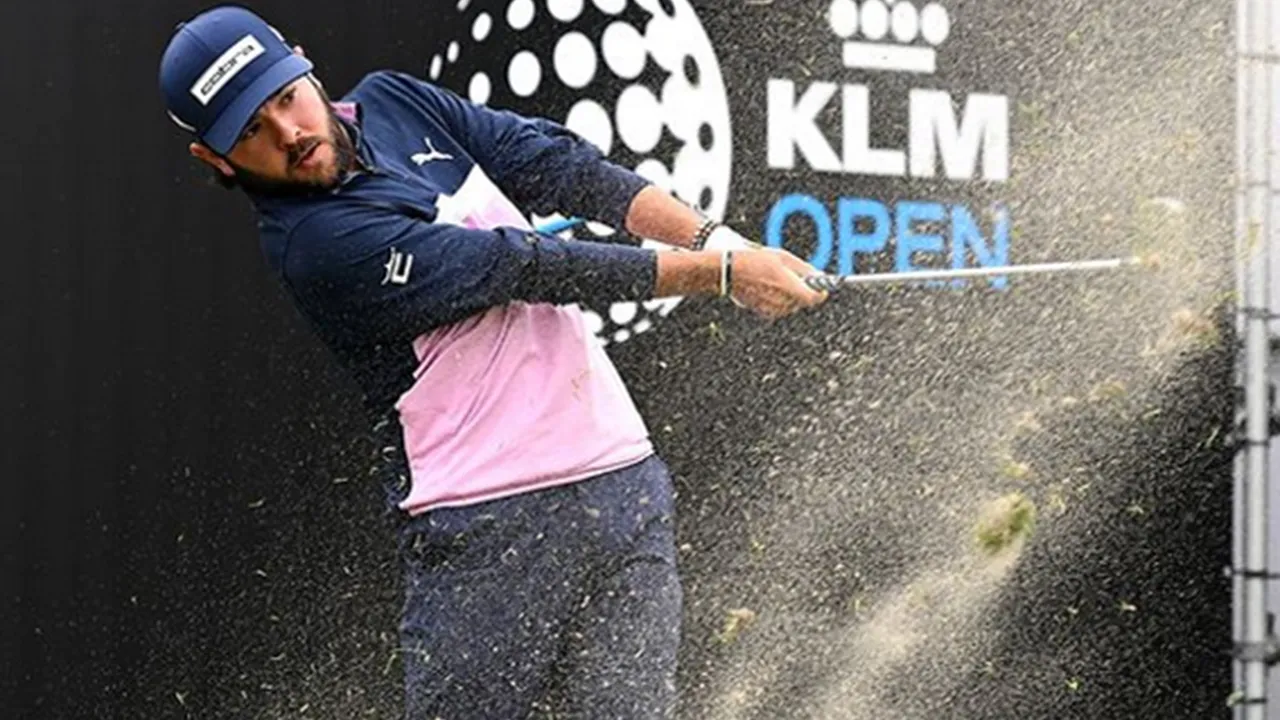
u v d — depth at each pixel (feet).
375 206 48.47
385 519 59.26
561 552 48.96
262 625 58.80
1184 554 65.21
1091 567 64.44
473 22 60.08
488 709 49.42
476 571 49.01
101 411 57.88
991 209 63.77
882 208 62.90
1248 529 65.62
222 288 58.85
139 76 58.34
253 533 58.75
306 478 59.16
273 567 58.90
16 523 57.06
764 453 61.82
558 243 48.39
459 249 47.93
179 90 47.83
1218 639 65.57
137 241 58.29
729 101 61.72
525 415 48.83
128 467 58.08
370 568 59.26
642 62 61.26
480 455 48.83
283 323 59.21
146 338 58.18
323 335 50.08
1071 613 64.28
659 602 49.49
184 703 58.23
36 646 57.31
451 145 50.98
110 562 57.82
